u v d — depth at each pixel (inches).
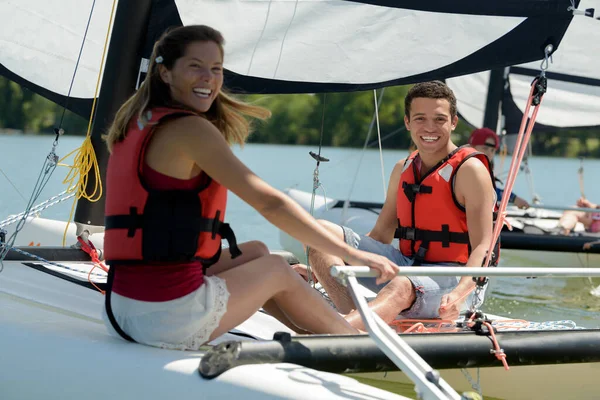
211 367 171.0
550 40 267.1
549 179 1307.8
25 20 323.0
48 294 242.4
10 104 1380.4
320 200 599.2
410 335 195.6
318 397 159.6
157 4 291.7
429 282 253.1
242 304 192.9
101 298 244.5
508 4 266.8
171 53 191.2
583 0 298.8
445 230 261.0
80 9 316.5
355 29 293.7
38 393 191.3
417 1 277.1
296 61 302.7
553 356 204.1
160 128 184.1
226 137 210.2
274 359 176.1
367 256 182.2
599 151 2300.7
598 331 212.8
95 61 320.8
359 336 188.7
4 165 738.8
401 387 234.2
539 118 634.2
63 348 192.2
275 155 1642.5
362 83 301.1
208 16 296.2
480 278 240.8
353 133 2281.0
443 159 262.5
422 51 291.4
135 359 181.2
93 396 182.2
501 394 237.5
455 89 682.2
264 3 293.3
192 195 185.6
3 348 200.5
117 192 187.6
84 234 291.4
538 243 526.6
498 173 693.9
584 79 458.9
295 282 202.1
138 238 183.9
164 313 183.9
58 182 641.6
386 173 1114.7
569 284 454.0
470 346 197.3
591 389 230.5
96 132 291.6
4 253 269.7
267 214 180.5
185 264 186.1
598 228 601.9
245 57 303.4
